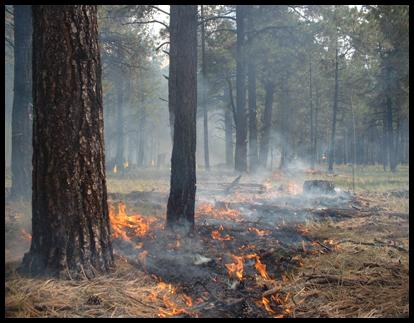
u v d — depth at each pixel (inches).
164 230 244.8
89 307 137.9
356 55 1075.3
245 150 823.1
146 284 161.0
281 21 832.3
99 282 155.3
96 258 162.2
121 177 745.6
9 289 142.4
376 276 178.4
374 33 880.3
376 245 234.8
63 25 155.3
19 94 350.9
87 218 160.2
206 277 173.5
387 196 480.7
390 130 1155.9
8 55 833.5
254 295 158.2
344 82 1270.9
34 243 161.3
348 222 314.8
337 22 804.0
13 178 348.2
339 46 946.7
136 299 146.3
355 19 872.3
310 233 270.8
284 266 193.5
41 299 138.6
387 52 1018.1
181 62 251.6
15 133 348.2
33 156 161.3
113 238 215.3
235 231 262.7
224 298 154.7
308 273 183.6
